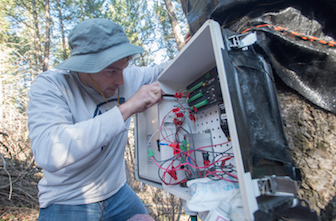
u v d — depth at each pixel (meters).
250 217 0.38
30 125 0.66
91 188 0.92
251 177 0.41
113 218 1.04
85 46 0.67
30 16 4.94
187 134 1.02
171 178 0.93
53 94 0.73
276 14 0.59
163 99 1.01
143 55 5.84
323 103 0.53
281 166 0.48
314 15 0.58
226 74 0.47
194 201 0.58
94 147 0.62
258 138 0.46
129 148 5.18
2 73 3.10
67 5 5.94
